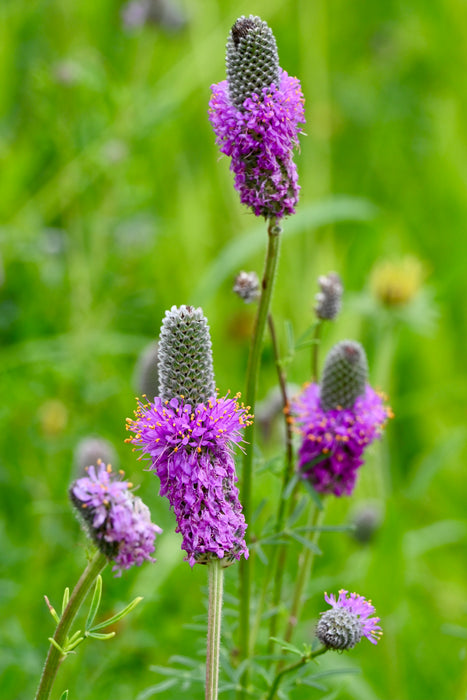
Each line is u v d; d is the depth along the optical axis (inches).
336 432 22.2
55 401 32.5
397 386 40.3
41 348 35.2
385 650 26.8
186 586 28.5
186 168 43.2
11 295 37.6
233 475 19.8
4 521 30.1
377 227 41.8
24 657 25.5
